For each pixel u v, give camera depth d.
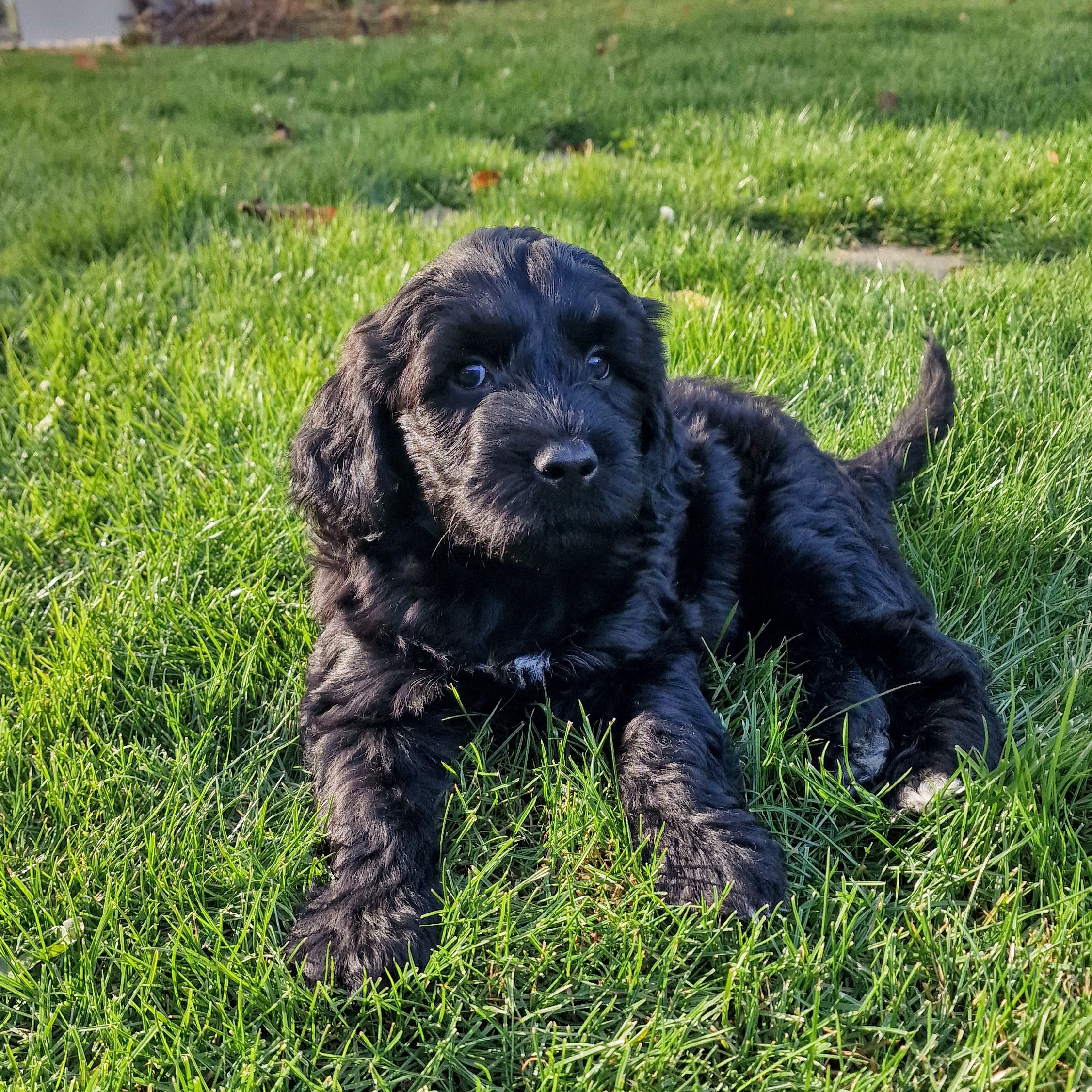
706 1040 0.36
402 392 0.50
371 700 0.48
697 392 0.67
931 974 0.38
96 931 0.40
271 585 0.60
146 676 0.55
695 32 2.34
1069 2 2.37
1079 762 0.44
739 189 1.17
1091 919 0.38
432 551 0.50
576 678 0.50
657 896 0.41
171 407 0.79
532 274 0.50
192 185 1.22
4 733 0.49
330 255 1.03
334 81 2.02
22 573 0.63
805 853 0.43
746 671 0.55
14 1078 0.36
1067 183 1.12
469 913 0.41
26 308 0.95
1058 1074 0.34
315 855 0.45
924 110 1.49
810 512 0.58
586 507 0.44
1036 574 0.59
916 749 0.50
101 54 2.71
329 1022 0.38
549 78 1.85
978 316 0.86
